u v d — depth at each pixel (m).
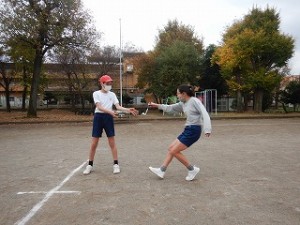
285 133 12.43
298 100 29.30
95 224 3.39
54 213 3.73
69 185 4.94
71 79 31.59
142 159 7.11
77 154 7.91
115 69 32.97
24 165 6.57
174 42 32.81
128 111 5.80
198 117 5.01
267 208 3.82
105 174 5.66
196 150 8.29
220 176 5.43
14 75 33.72
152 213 3.69
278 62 27.31
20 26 19.45
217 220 3.46
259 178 5.27
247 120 20.75
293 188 4.68
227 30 29.95
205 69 32.62
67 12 20.98
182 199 4.19
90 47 23.09
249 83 26.84
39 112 33.44
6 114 28.42
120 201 4.13
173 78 29.52
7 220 3.53
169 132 13.47
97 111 5.68
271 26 27.30
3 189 4.76
